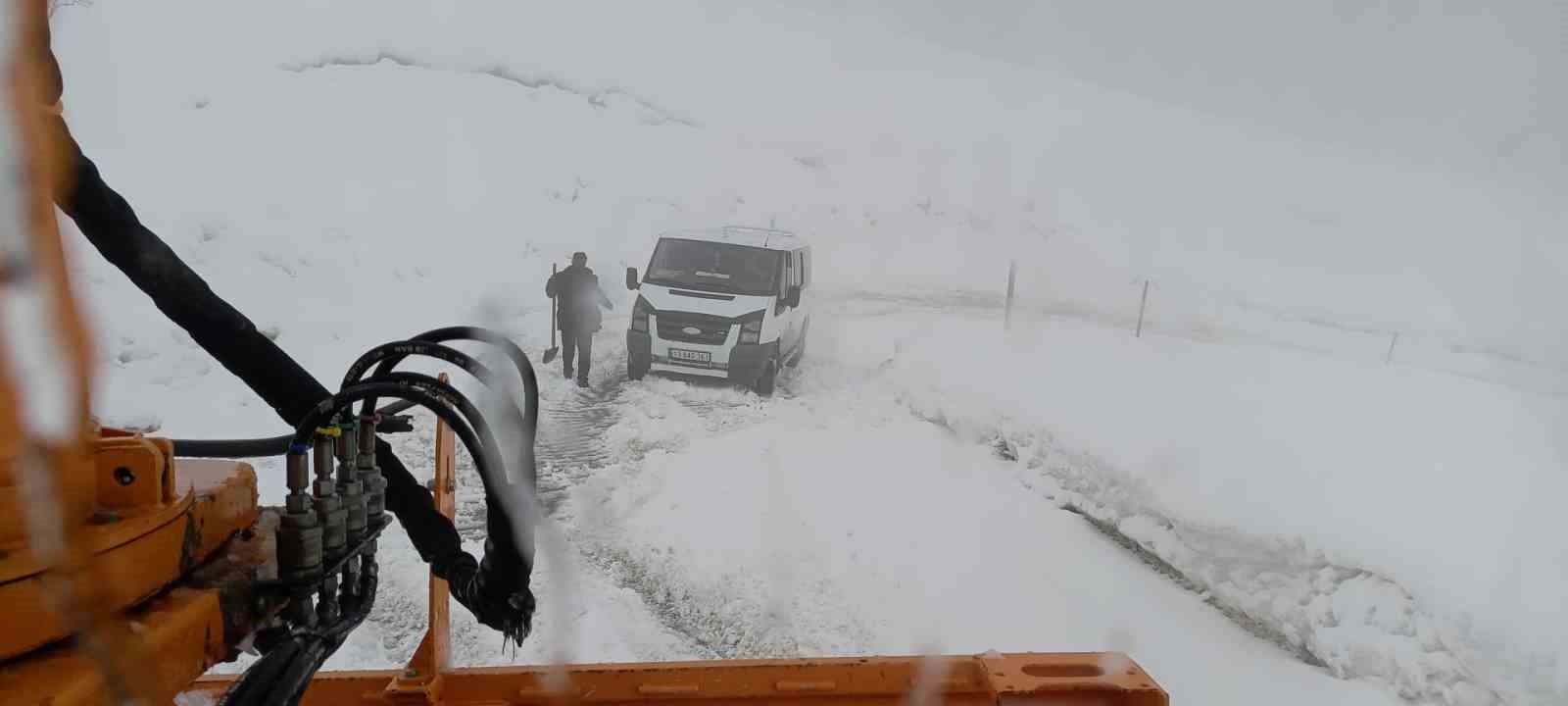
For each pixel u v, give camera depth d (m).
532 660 5.16
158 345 10.66
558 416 10.62
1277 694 5.18
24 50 0.66
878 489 8.30
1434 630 5.81
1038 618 5.96
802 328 14.56
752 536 7.04
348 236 17.25
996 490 8.39
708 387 12.42
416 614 5.63
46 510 0.86
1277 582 6.52
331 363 12.52
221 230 15.14
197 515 1.57
